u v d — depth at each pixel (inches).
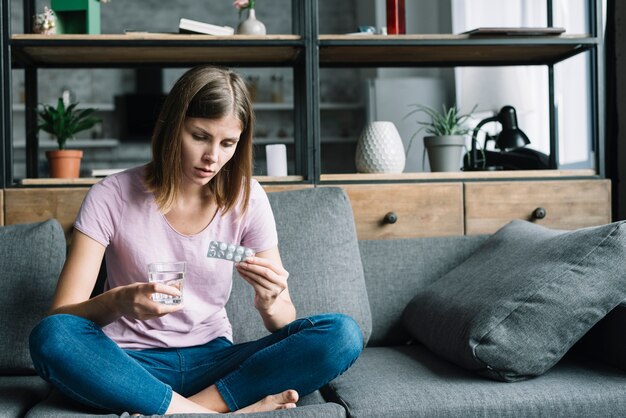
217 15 253.9
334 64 99.3
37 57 91.4
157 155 60.0
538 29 88.3
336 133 249.3
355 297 75.0
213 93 55.8
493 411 54.6
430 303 73.1
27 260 69.5
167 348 61.0
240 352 59.6
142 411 52.8
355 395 57.1
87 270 58.3
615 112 103.3
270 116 250.4
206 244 61.6
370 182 86.7
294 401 55.2
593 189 88.9
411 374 62.5
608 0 104.6
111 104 241.4
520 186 88.0
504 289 63.1
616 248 61.6
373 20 213.8
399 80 159.6
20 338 66.8
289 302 63.8
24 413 56.3
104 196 60.0
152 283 51.9
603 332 63.6
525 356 59.3
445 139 92.7
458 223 87.2
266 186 84.3
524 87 107.7
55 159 89.3
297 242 75.5
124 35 83.7
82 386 51.9
